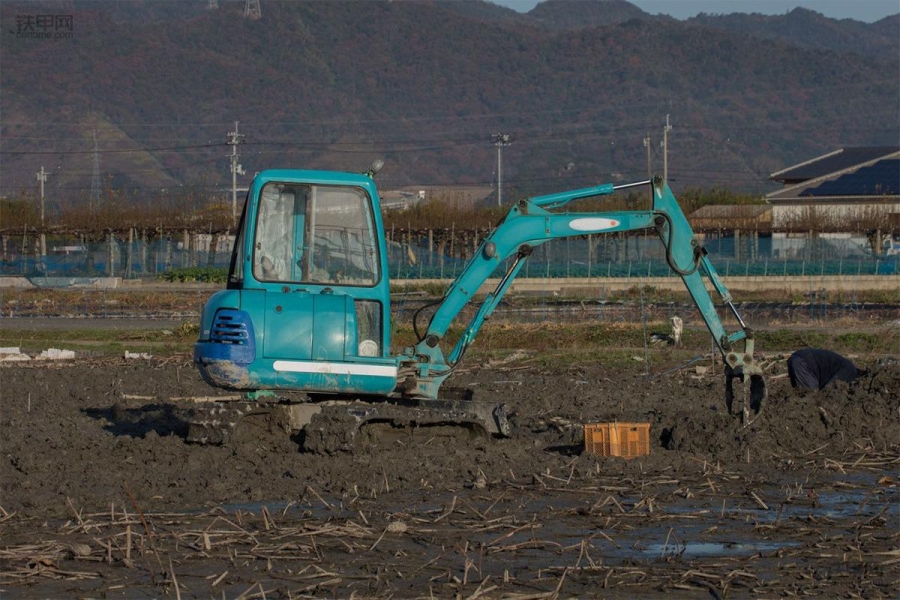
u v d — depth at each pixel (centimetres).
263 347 3475
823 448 3775
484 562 2477
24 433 4128
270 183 3578
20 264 15925
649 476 3369
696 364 6494
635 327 8244
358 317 3628
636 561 2488
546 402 4981
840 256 14938
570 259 15562
